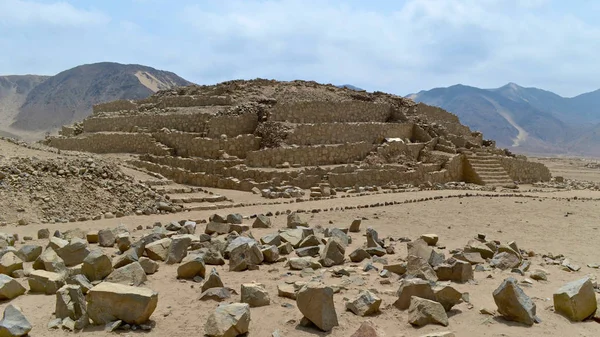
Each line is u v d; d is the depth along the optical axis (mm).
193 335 6156
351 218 16312
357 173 26328
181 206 18531
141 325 6402
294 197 21953
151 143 30578
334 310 6449
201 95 36531
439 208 18719
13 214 15055
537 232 14414
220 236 12758
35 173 17297
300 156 27188
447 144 34219
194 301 7449
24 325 6023
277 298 7578
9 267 8781
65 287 6840
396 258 10547
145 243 10820
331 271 9305
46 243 11664
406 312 6926
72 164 18547
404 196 22344
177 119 31766
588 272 9648
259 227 14320
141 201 18094
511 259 9961
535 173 37312
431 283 7840
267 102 31969
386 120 36344
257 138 28547
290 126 28453
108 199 17438
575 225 15688
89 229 14000
